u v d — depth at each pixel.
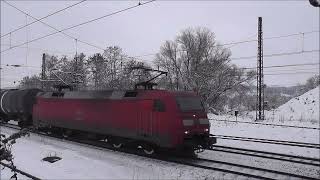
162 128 16.53
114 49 54.81
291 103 51.38
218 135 26.23
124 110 18.52
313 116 43.19
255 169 14.62
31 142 21.19
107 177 12.83
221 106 55.53
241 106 62.72
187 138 16.38
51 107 24.80
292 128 28.61
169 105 16.48
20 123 29.98
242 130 28.94
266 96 83.06
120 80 46.34
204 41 56.91
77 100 22.11
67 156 16.55
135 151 18.27
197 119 16.80
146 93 17.69
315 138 24.89
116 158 16.64
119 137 19.11
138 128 17.66
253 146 21.42
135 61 49.69
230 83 52.91
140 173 13.66
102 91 20.53
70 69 51.78
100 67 51.75
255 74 53.31
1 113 33.78
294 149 20.30
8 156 10.73
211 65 54.31
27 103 28.53
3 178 12.20
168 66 57.34
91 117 20.81
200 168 14.75
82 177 12.68
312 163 15.74
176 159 16.53
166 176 13.38
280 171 14.20
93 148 19.52
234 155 17.88
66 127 23.06
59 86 25.41
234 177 13.29
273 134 26.81
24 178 12.31
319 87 53.44
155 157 16.89
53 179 12.21
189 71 54.94
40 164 14.70
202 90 51.97
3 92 32.84
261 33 37.53
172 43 57.91
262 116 39.69
